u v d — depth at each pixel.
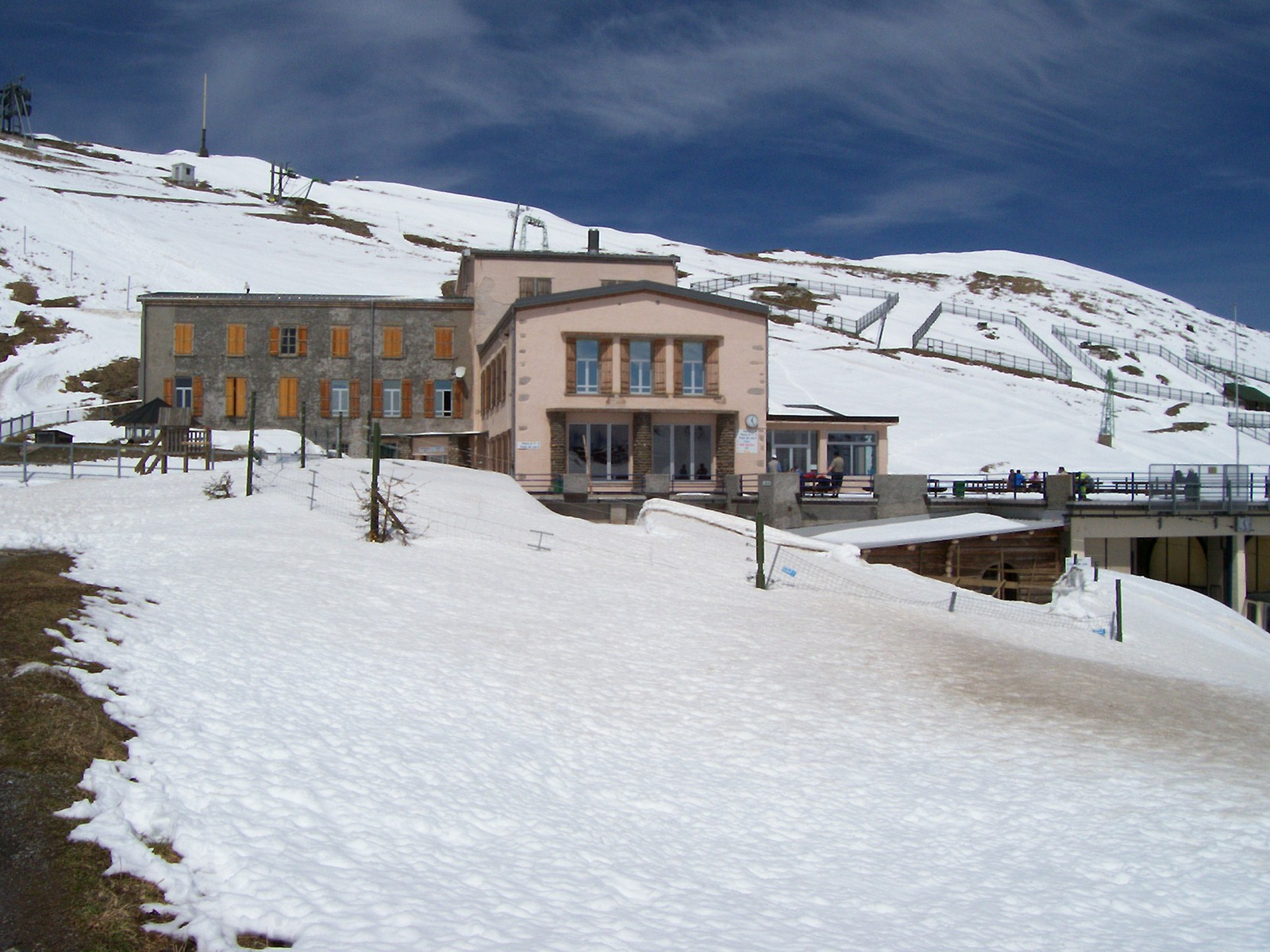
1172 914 10.34
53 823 8.75
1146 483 41.94
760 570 26.16
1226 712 19.25
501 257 53.97
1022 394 87.88
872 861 11.27
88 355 67.06
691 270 159.50
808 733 15.20
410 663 15.30
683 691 16.48
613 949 8.43
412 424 53.22
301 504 28.69
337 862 9.11
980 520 39.03
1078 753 15.48
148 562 19.25
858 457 46.44
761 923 9.39
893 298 126.31
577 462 43.09
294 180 184.62
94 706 10.98
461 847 10.07
